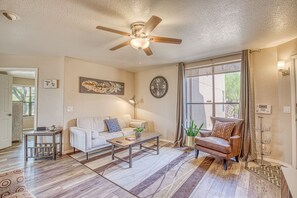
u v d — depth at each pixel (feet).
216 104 12.59
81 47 10.14
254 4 5.78
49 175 8.25
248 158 10.09
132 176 8.20
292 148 9.09
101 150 12.35
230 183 7.49
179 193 6.71
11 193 4.48
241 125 10.14
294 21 6.97
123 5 5.79
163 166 9.43
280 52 9.76
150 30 6.29
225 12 6.29
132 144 9.45
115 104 15.90
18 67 11.71
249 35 8.44
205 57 12.44
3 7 5.82
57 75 12.08
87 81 13.42
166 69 15.39
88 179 7.87
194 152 11.93
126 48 10.37
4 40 8.95
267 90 10.30
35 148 10.44
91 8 5.96
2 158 10.62
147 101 16.92
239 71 11.57
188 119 14.15
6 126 13.11
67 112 12.01
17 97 21.52
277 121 9.91
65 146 11.77
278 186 7.23
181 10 6.14
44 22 6.97
